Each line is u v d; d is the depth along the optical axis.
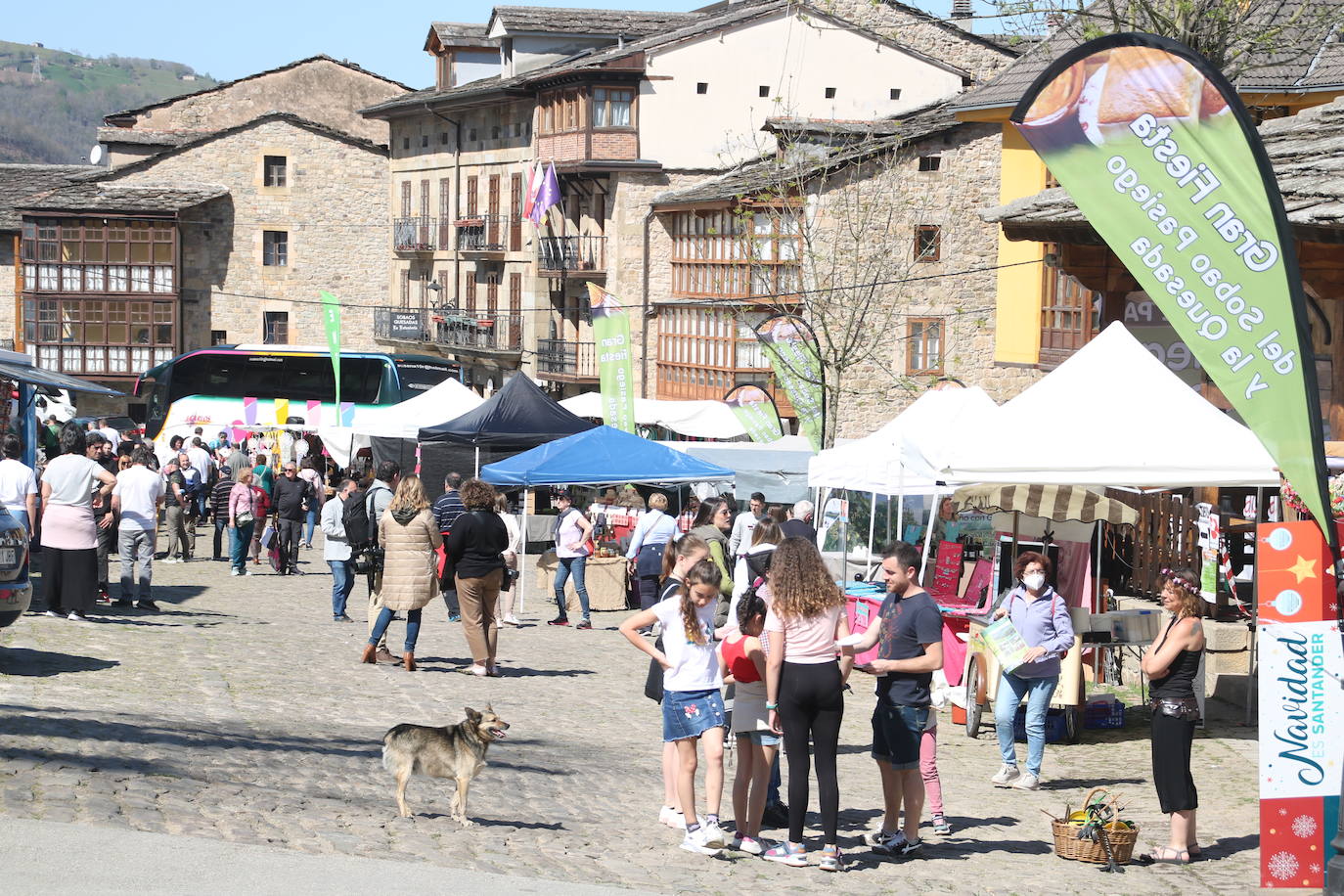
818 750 9.10
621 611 23.88
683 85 51.78
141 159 66.19
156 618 17.69
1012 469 13.51
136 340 64.69
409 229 66.19
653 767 12.09
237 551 25.72
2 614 12.27
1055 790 12.23
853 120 49.06
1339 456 13.47
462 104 60.28
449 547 15.61
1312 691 8.30
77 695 11.77
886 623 9.50
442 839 8.60
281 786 9.43
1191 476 13.46
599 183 52.91
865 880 8.89
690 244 49.22
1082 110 8.70
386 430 35.78
